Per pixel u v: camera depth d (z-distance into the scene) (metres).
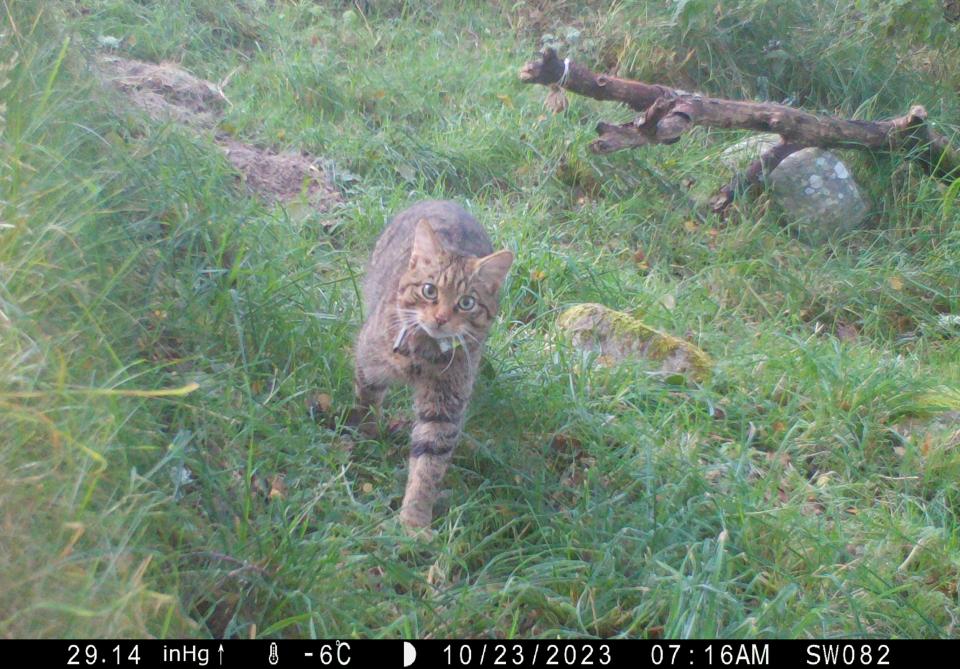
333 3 2.97
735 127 2.52
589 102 2.74
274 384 1.72
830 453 1.91
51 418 1.37
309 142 2.37
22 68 1.72
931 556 1.71
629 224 2.43
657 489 1.71
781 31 3.05
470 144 2.49
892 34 3.03
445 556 1.56
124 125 1.99
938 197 2.65
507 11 3.16
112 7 2.54
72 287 1.51
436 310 1.59
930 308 2.40
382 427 1.76
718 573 1.53
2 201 1.50
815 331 2.24
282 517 1.51
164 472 1.49
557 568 1.55
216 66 2.55
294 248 1.96
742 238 2.46
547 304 2.10
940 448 1.91
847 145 2.61
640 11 3.03
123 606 1.26
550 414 1.82
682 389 1.95
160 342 1.69
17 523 1.29
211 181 1.93
